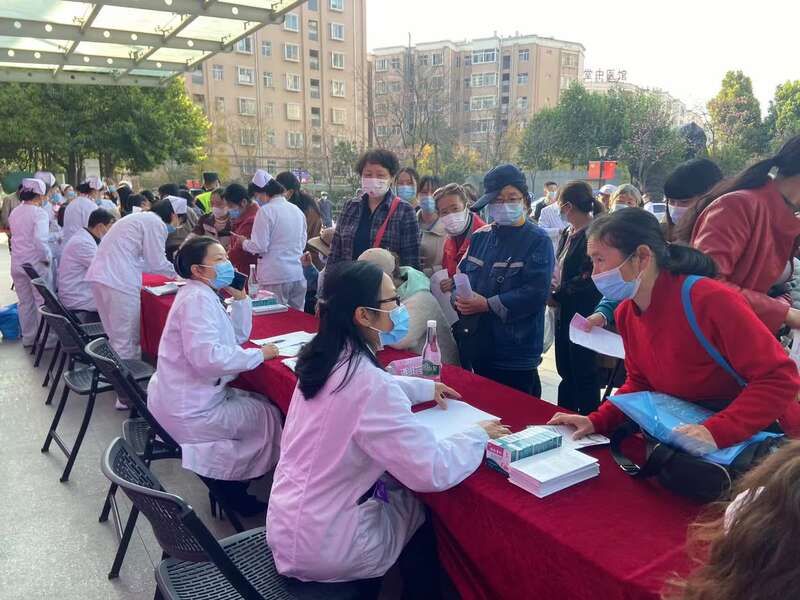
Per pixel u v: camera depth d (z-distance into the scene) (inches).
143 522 107.2
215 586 62.5
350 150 804.0
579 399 121.1
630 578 44.1
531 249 102.8
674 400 60.6
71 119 675.4
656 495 57.2
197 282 101.5
